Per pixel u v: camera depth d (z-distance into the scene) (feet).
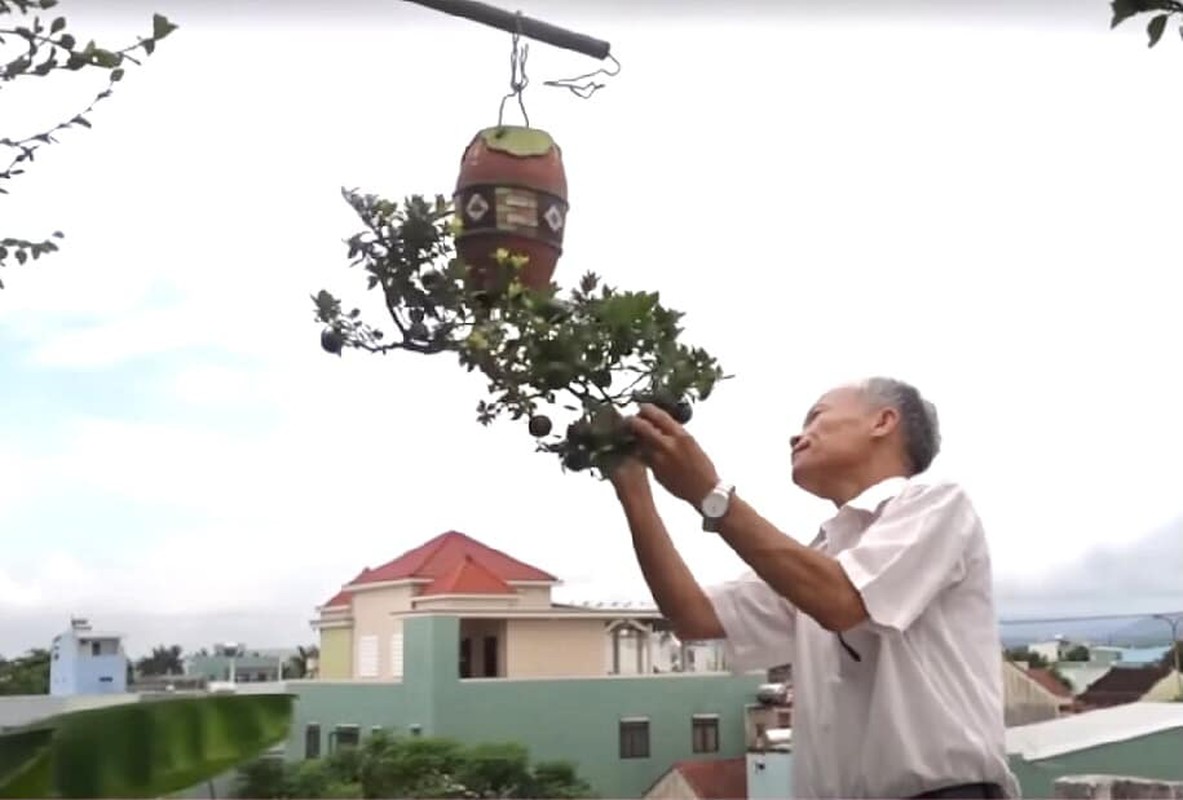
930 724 6.53
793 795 7.47
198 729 6.35
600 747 43.04
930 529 6.58
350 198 6.66
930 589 6.51
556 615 47.06
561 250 6.90
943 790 6.54
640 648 49.06
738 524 6.13
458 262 6.42
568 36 7.27
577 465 6.18
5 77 6.92
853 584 6.32
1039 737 23.90
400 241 6.59
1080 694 33.24
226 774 6.92
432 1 7.10
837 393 7.64
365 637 49.01
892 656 6.62
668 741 43.91
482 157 6.75
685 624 7.73
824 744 7.09
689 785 35.60
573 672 46.85
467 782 30.81
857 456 7.41
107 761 6.20
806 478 7.60
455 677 41.57
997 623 7.04
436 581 46.96
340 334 6.70
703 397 6.36
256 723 6.45
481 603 45.68
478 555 48.57
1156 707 28.17
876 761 6.64
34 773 5.93
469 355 6.13
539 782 32.14
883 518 6.77
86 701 16.11
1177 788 13.41
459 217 6.71
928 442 7.55
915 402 7.55
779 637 7.87
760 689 45.16
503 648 45.80
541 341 6.03
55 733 6.12
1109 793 13.50
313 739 41.75
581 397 6.20
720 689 45.06
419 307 6.60
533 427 6.16
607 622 48.21
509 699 42.14
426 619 41.78
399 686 42.06
